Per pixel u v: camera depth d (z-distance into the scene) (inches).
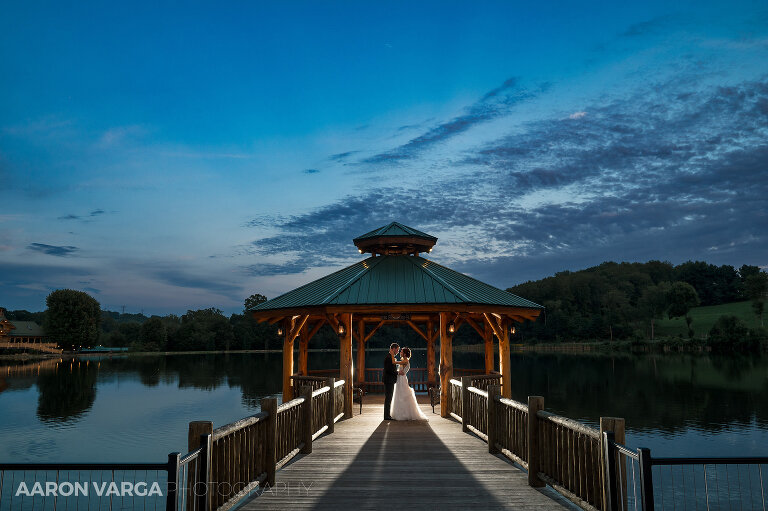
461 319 623.2
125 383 2241.6
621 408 1605.6
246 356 4379.9
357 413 529.0
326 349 5108.3
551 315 5428.2
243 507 236.5
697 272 6663.4
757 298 5012.3
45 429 1250.0
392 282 553.3
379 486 268.8
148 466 165.3
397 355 509.7
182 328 4945.9
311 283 619.5
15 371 2797.7
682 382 2245.3
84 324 4222.4
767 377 2407.7
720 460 170.4
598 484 207.6
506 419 323.6
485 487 266.8
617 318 5270.7
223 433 208.2
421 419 478.0
